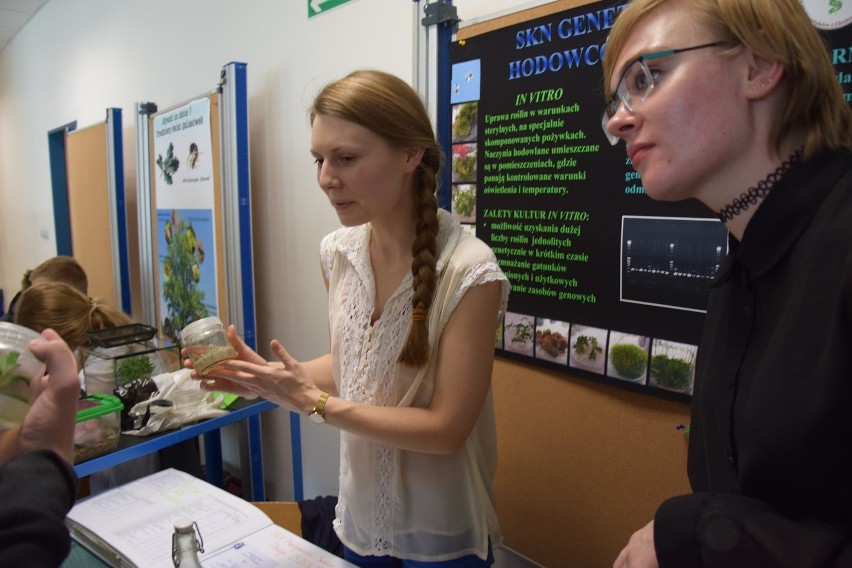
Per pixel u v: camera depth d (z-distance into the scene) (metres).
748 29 0.50
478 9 1.52
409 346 0.95
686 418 1.20
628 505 1.32
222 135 2.28
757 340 0.57
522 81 1.40
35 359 0.57
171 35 3.02
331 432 2.30
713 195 0.58
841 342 0.45
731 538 0.50
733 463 0.59
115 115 3.25
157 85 3.23
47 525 0.48
